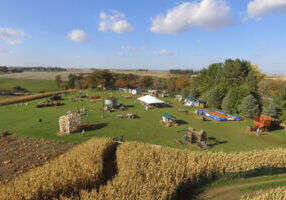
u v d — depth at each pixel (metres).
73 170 12.07
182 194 12.10
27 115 35.16
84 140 22.33
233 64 52.62
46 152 18.72
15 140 21.86
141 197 9.89
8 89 69.56
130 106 46.31
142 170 12.81
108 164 16.00
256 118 29.22
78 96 60.81
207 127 29.16
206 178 13.77
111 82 96.06
